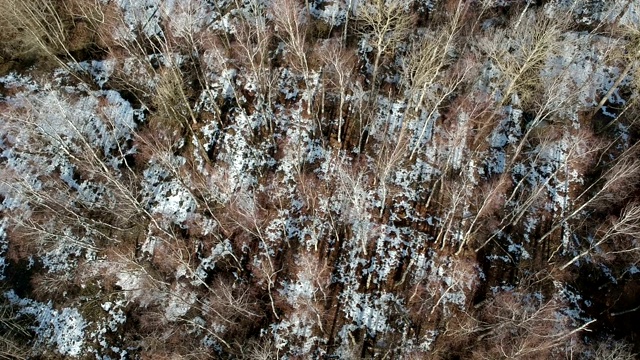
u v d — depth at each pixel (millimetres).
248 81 41000
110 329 34656
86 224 36781
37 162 38938
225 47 42188
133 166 38938
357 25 41406
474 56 38625
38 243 36531
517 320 31875
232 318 34219
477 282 34500
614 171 33219
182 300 33438
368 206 36781
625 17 40000
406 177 37406
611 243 34500
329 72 40438
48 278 35688
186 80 41250
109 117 38031
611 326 32844
